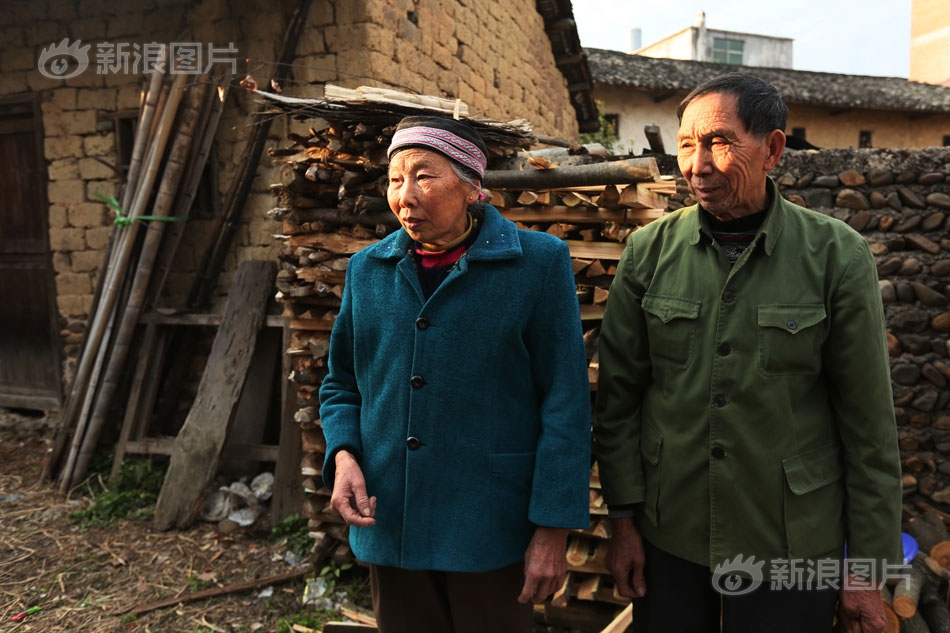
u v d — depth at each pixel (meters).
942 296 3.32
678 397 1.38
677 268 1.40
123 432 3.82
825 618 1.33
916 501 3.36
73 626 2.46
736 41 25.39
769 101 1.23
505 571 1.40
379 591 1.49
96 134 4.30
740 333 1.29
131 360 4.17
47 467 3.88
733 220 1.35
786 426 1.27
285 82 3.69
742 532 1.31
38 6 4.30
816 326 1.25
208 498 3.44
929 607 2.25
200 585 2.74
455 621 1.42
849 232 1.30
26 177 4.60
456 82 4.81
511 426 1.34
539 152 2.96
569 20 7.27
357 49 3.56
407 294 1.36
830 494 1.30
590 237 2.22
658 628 1.45
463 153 1.25
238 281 3.76
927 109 13.42
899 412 3.41
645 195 2.08
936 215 3.32
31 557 2.97
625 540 1.50
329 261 2.60
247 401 3.78
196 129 3.91
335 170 2.53
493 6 5.65
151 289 4.02
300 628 2.41
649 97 13.23
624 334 1.48
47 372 4.77
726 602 1.37
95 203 4.34
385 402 1.36
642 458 1.47
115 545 3.08
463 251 1.38
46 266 4.59
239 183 3.82
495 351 1.30
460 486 1.31
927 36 19.67
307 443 2.72
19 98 4.44
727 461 1.31
